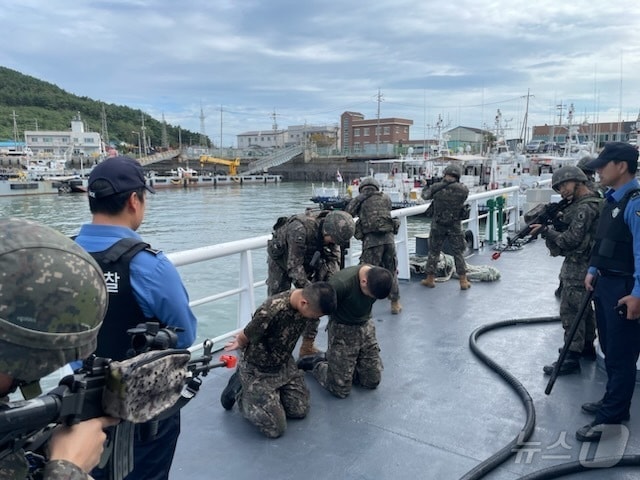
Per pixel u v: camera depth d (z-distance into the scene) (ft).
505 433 9.75
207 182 225.97
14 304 2.81
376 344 11.66
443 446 9.32
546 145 161.17
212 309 39.45
